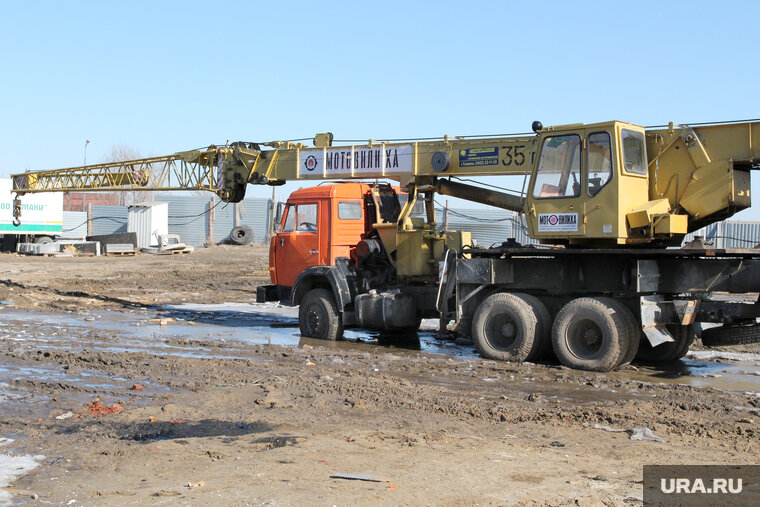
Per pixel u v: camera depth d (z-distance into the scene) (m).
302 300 13.98
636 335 10.28
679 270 10.30
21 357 10.89
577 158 10.65
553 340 10.63
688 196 10.51
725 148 10.27
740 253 9.38
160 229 47.31
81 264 34.06
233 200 16.31
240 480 5.41
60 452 6.21
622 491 5.20
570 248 10.78
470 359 11.32
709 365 11.13
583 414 7.52
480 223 28.70
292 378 9.27
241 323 16.20
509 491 5.17
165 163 17.75
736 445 6.49
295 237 14.12
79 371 9.84
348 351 11.96
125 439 6.61
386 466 5.73
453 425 7.12
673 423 7.20
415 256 12.98
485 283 11.43
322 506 4.87
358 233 13.75
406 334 14.46
